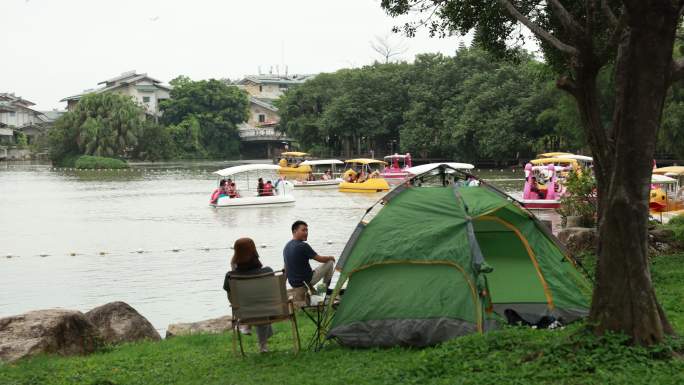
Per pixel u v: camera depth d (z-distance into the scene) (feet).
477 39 46.52
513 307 28.96
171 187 174.29
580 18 42.57
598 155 34.78
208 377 24.81
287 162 239.09
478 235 30.50
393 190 29.43
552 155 144.25
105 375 25.63
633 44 21.50
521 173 196.95
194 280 57.93
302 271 31.32
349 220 100.32
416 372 22.38
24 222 102.78
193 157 347.56
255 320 26.68
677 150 135.44
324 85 295.48
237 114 367.04
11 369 26.12
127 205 128.67
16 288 55.72
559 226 83.87
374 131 256.73
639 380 19.65
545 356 22.16
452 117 224.94
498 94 211.20
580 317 28.66
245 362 26.58
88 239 84.38
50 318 29.99
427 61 256.73
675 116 129.70
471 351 23.66
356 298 27.89
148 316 45.44
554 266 29.91
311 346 28.73
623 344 21.68
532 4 45.03
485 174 193.98
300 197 143.13
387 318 27.04
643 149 21.68
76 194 153.89
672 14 21.25
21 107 402.31
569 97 159.43
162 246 78.13
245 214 111.55
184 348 31.09
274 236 84.99
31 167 288.51
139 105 349.61
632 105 21.61
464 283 26.50
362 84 262.26
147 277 59.57
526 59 217.56
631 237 22.04
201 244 79.25
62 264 67.00
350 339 27.45
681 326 27.43
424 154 244.63
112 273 61.82
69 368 26.73
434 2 44.88
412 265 27.48
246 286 26.40
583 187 67.51
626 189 21.97
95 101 295.69
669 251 52.39
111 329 34.37
